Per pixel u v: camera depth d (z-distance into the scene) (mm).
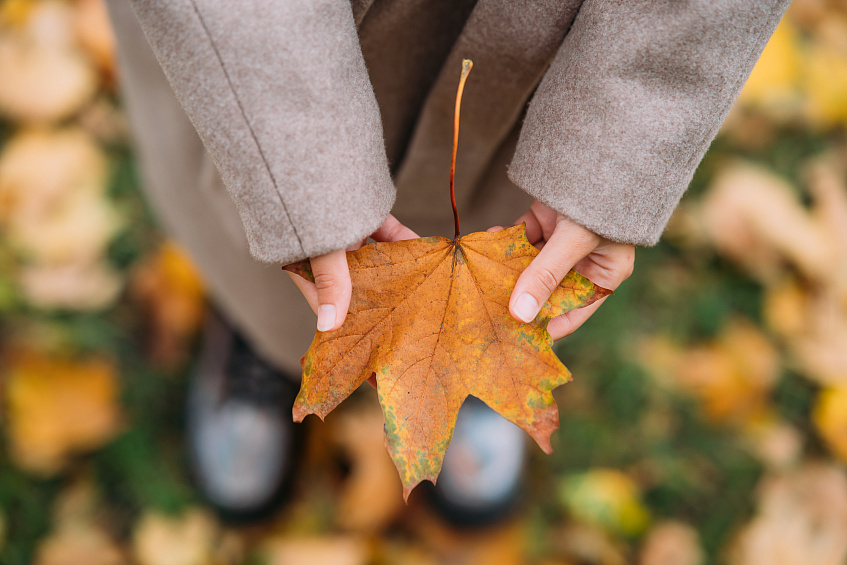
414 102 581
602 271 519
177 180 621
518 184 492
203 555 791
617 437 902
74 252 934
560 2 480
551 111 477
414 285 478
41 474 816
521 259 483
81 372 869
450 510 809
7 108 1000
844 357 915
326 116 440
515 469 813
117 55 604
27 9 1046
